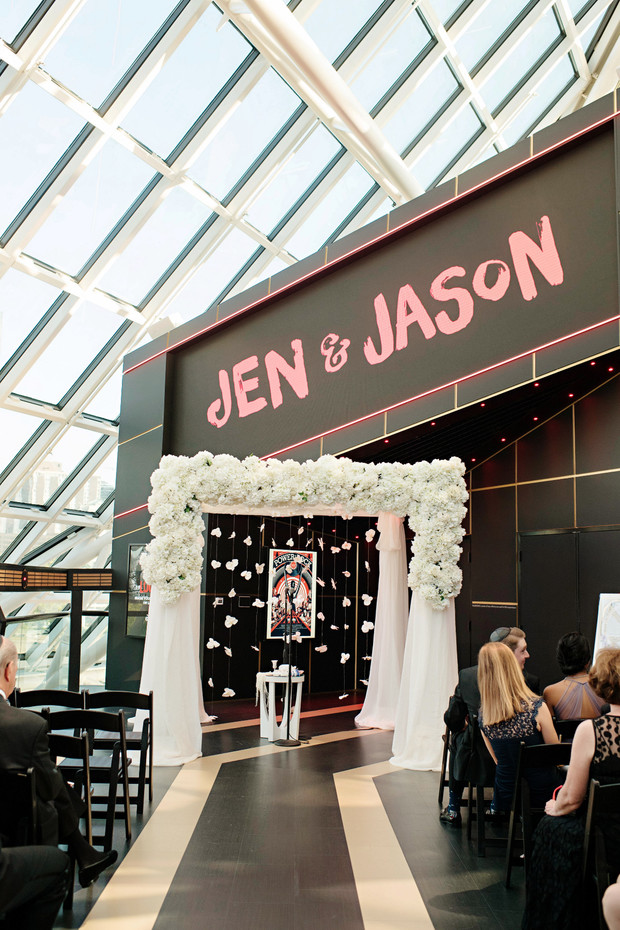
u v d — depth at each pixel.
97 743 5.18
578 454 8.09
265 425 9.42
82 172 8.97
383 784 6.07
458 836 4.77
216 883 3.94
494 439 9.03
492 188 7.55
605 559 7.67
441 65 10.80
